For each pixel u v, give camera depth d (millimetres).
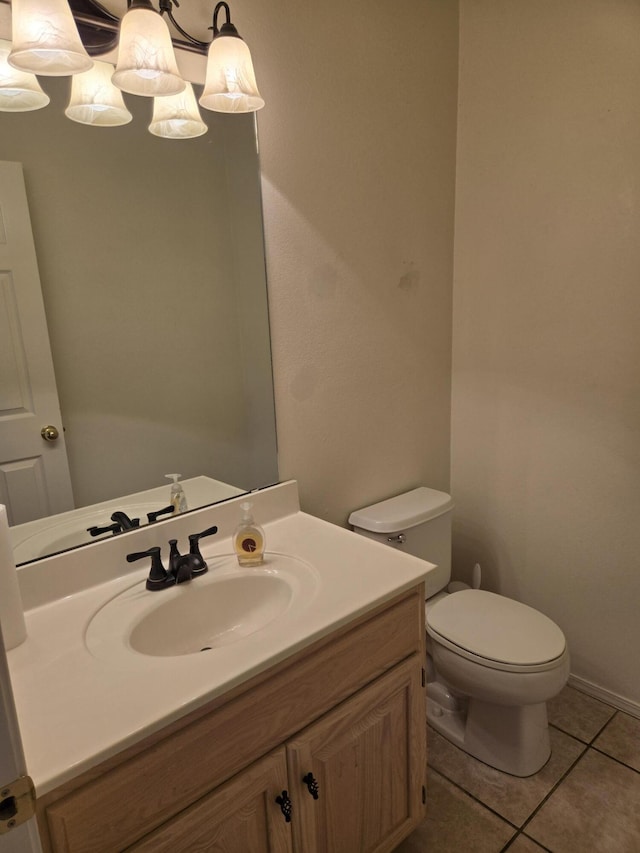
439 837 1440
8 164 1062
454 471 2215
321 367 1657
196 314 1368
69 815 732
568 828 1448
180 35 1229
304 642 963
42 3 929
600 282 1681
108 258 1213
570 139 1670
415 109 1785
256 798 945
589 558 1864
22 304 1106
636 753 1685
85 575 1179
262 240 1457
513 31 1736
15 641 978
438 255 1978
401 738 1236
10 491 1121
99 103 1159
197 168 1322
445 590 1992
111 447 1260
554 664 1467
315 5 1466
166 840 831
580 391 1787
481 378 2051
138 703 818
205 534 1297
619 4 1506
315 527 1472
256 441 1527
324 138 1544
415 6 1719
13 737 560
